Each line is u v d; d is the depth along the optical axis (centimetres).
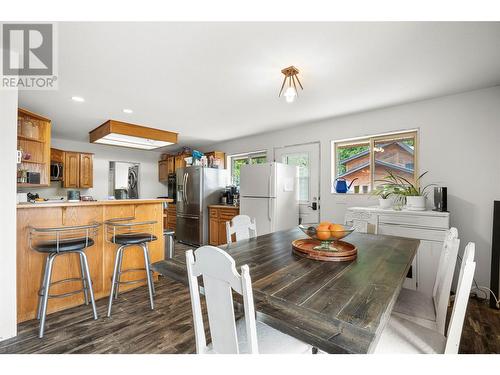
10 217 176
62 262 221
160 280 295
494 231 228
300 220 412
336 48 182
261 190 379
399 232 261
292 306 84
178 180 531
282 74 223
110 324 196
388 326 118
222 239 457
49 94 272
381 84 244
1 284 172
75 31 163
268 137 458
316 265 128
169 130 437
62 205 211
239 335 110
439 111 278
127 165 620
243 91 263
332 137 369
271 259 138
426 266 246
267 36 168
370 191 343
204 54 191
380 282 106
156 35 168
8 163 175
